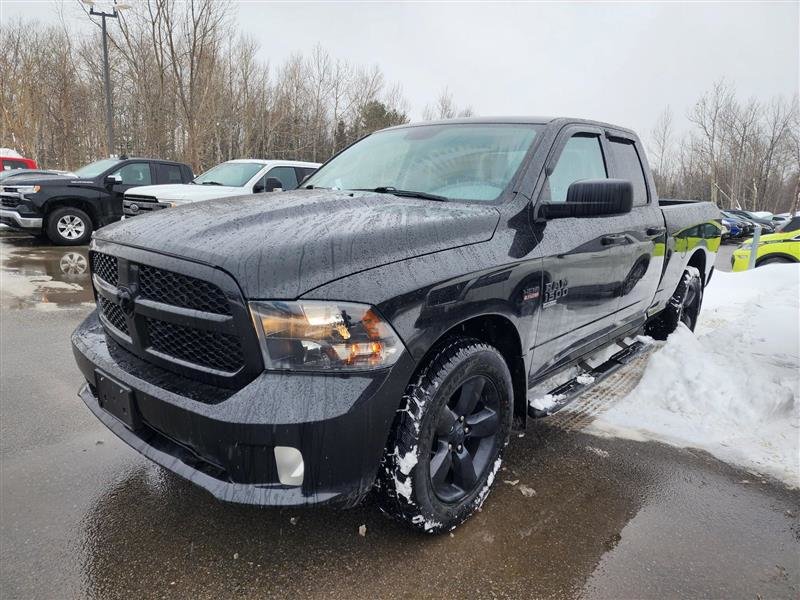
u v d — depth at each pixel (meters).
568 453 3.09
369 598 1.98
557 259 2.64
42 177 10.83
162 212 2.48
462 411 2.29
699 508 2.60
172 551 2.19
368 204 2.47
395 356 1.86
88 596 1.96
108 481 2.66
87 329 2.59
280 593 1.99
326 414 1.73
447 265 2.08
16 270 8.09
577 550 2.27
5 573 2.05
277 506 1.77
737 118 50.50
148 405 1.98
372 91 46.31
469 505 2.37
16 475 2.69
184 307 1.92
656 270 3.97
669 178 63.84
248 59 33.88
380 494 2.13
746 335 4.43
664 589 2.07
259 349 1.76
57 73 32.62
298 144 42.16
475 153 2.91
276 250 1.83
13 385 3.81
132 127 30.52
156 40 22.70
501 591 2.03
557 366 3.03
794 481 2.86
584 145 3.23
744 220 27.02
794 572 2.19
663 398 3.77
